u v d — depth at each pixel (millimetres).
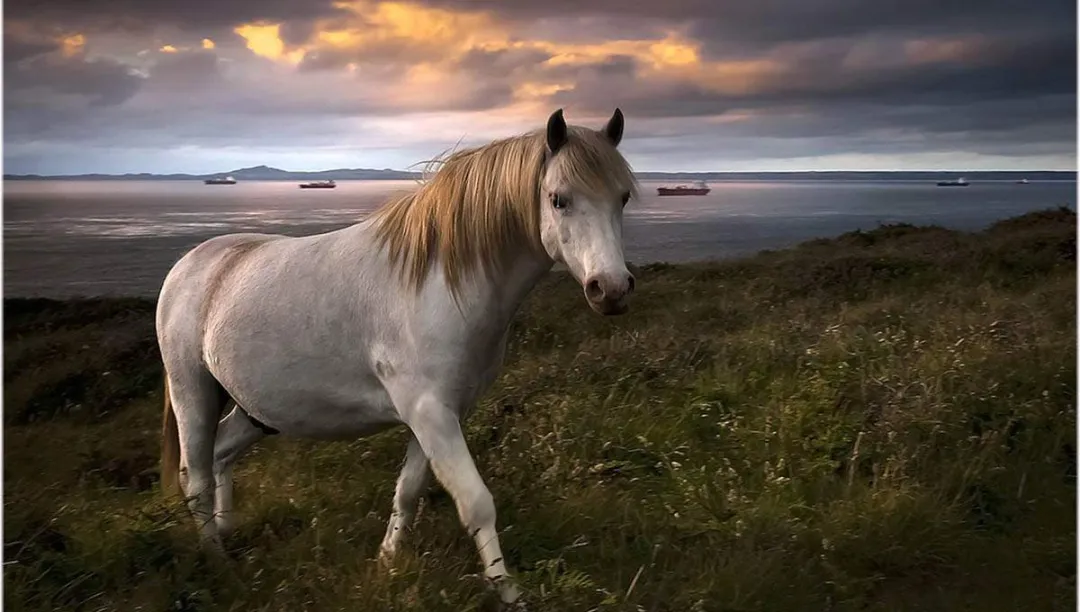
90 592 2895
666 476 3814
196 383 3309
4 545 2984
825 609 2709
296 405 3008
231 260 3260
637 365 5148
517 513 3303
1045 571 2945
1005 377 4285
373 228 2938
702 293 9492
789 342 5469
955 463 3512
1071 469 3615
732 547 3008
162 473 3621
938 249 11203
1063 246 9977
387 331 2785
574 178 2520
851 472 3525
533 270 2785
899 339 5156
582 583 2688
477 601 2588
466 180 2742
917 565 3016
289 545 3182
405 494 3068
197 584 2820
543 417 4336
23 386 7422
